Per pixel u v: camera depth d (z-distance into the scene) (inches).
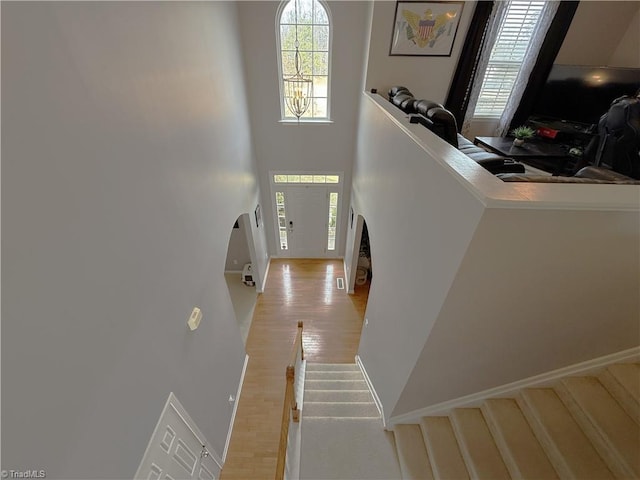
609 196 44.8
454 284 54.9
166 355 73.4
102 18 52.4
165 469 71.6
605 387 69.4
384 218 107.3
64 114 44.1
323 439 96.0
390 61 157.0
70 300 44.8
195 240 92.4
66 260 44.2
